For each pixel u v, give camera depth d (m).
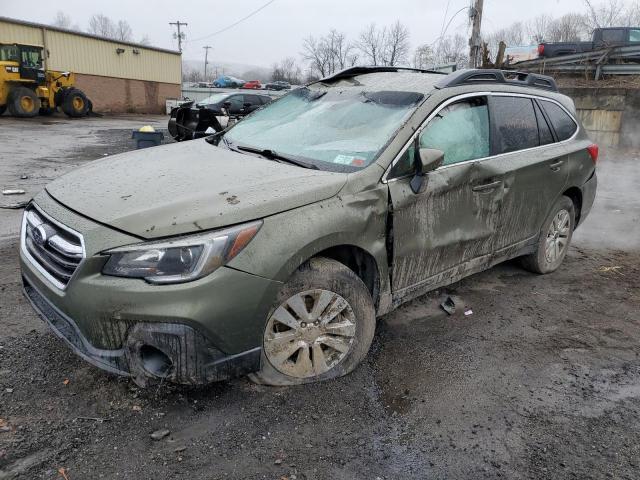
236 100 17.31
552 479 2.43
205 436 2.57
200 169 3.15
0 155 11.76
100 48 30.83
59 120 24.09
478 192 3.77
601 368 3.44
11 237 5.55
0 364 3.04
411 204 3.26
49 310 2.76
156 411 2.72
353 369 3.17
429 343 3.65
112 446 2.47
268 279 2.59
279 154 3.47
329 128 3.65
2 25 25.69
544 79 4.86
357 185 3.02
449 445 2.63
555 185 4.59
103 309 2.42
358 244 2.99
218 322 2.48
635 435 2.78
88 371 3.01
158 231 2.46
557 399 3.07
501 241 4.20
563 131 4.84
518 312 4.24
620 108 15.22
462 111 3.75
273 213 2.66
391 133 3.33
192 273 2.42
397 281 3.35
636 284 4.99
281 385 2.95
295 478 2.35
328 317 2.96
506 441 2.68
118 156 3.75
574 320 4.15
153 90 34.97
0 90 22.39
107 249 2.44
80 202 2.76
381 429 2.71
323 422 2.73
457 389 3.11
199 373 2.51
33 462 2.34
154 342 2.42
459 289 4.66
